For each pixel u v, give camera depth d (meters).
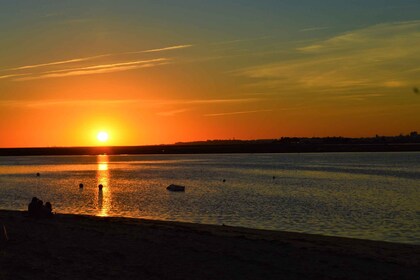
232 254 19.02
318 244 22.45
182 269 16.61
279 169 126.38
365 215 41.09
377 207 46.78
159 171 124.00
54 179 95.69
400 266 17.56
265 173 108.69
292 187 71.31
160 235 23.41
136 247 20.33
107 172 123.38
